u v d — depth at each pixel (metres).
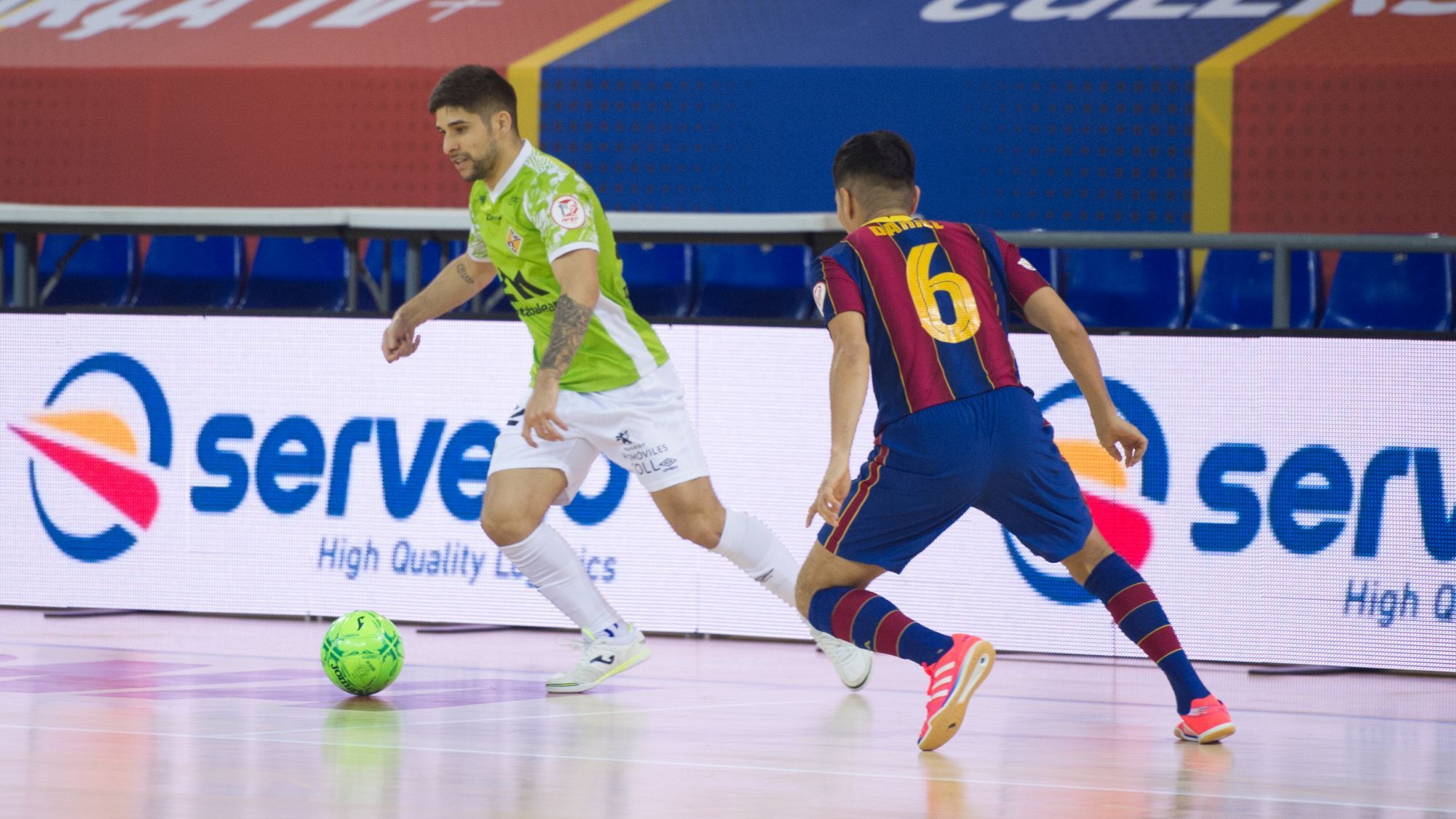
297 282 22.53
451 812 7.51
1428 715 12.32
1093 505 15.68
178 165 31.36
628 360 12.65
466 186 30.52
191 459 17.56
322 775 8.52
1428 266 20.41
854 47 29.56
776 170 29.33
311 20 32.19
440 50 30.94
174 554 17.62
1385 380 15.02
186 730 10.09
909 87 28.84
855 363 9.71
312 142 30.89
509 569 16.77
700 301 21.41
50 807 7.46
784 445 16.16
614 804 7.82
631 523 16.59
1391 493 15.00
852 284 9.99
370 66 30.64
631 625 12.94
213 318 17.50
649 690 12.79
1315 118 27.70
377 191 30.80
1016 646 15.77
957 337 9.98
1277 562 15.26
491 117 12.12
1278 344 15.23
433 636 16.45
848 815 7.65
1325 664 15.13
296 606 17.33
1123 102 28.27
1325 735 11.08
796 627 16.22
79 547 17.86
